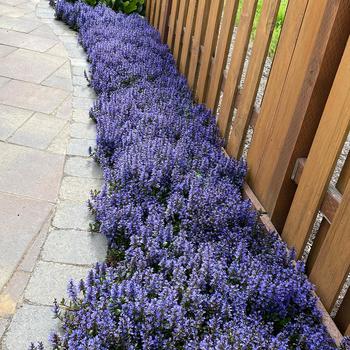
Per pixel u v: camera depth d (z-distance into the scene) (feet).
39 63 14.40
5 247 6.99
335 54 6.17
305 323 5.86
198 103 12.01
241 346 5.10
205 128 10.09
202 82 11.68
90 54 14.66
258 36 8.38
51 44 16.25
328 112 6.08
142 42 15.74
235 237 6.98
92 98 12.61
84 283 6.10
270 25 7.88
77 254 7.10
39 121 10.93
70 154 9.77
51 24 18.62
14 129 10.38
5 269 6.60
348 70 5.69
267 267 6.37
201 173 8.63
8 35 16.46
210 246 6.59
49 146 9.95
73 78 13.70
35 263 6.79
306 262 6.83
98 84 12.71
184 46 13.43
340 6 5.89
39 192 8.40
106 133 9.61
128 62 13.76
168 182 8.28
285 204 7.45
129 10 20.98
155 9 18.48
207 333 5.45
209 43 11.07
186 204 7.55
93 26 17.29
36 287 6.39
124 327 5.25
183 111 11.07
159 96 11.53
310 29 6.63
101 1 20.98
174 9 14.74
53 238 7.34
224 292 5.93
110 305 5.63
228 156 9.34
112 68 13.30
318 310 5.93
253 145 8.53
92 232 7.59
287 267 6.60
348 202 5.65
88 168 9.39
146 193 7.92
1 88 12.30
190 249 6.59
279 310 5.93
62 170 9.18
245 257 6.51
